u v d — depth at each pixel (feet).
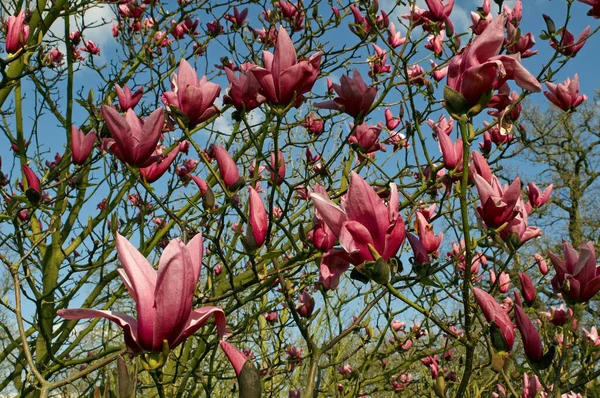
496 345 6.04
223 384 20.94
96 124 16.12
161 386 5.12
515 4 12.84
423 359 18.10
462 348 18.28
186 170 17.63
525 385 8.70
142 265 4.55
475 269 13.19
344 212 5.76
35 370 5.70
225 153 9.20
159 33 20.42
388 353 16.31
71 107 17.52
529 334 6.98
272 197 8.14
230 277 9.70
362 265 5.51
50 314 15.88
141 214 15.29
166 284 4.40
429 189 11.82
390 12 16.17
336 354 18.16
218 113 9.00
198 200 17.92
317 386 7.86
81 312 4.51
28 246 16.39
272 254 8.30
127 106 14.56
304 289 14.89
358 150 12.40
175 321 4.47
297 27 17.48
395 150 16.31
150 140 8.23
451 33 13.46
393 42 16.25
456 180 9.17
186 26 19.63
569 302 7.45
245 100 9.05
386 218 5.60
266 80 7.93
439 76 15.37
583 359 9.66
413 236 6.85
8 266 6.39
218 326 4.83
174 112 8.43
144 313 4.44
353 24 15.80
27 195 12.17
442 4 13.24
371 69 16.52
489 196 6.91
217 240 9.39
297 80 7.91
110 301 16.10
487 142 13.28
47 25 17.38
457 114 5.77
